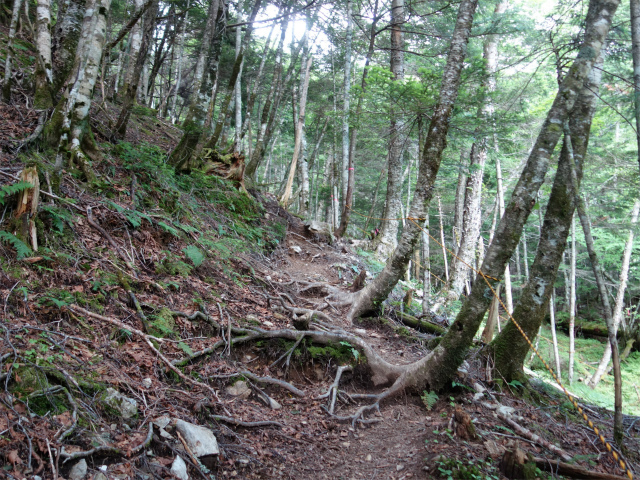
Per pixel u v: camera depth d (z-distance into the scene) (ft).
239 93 44.21
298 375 16.01
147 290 15.05
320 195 90.48
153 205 20.10
